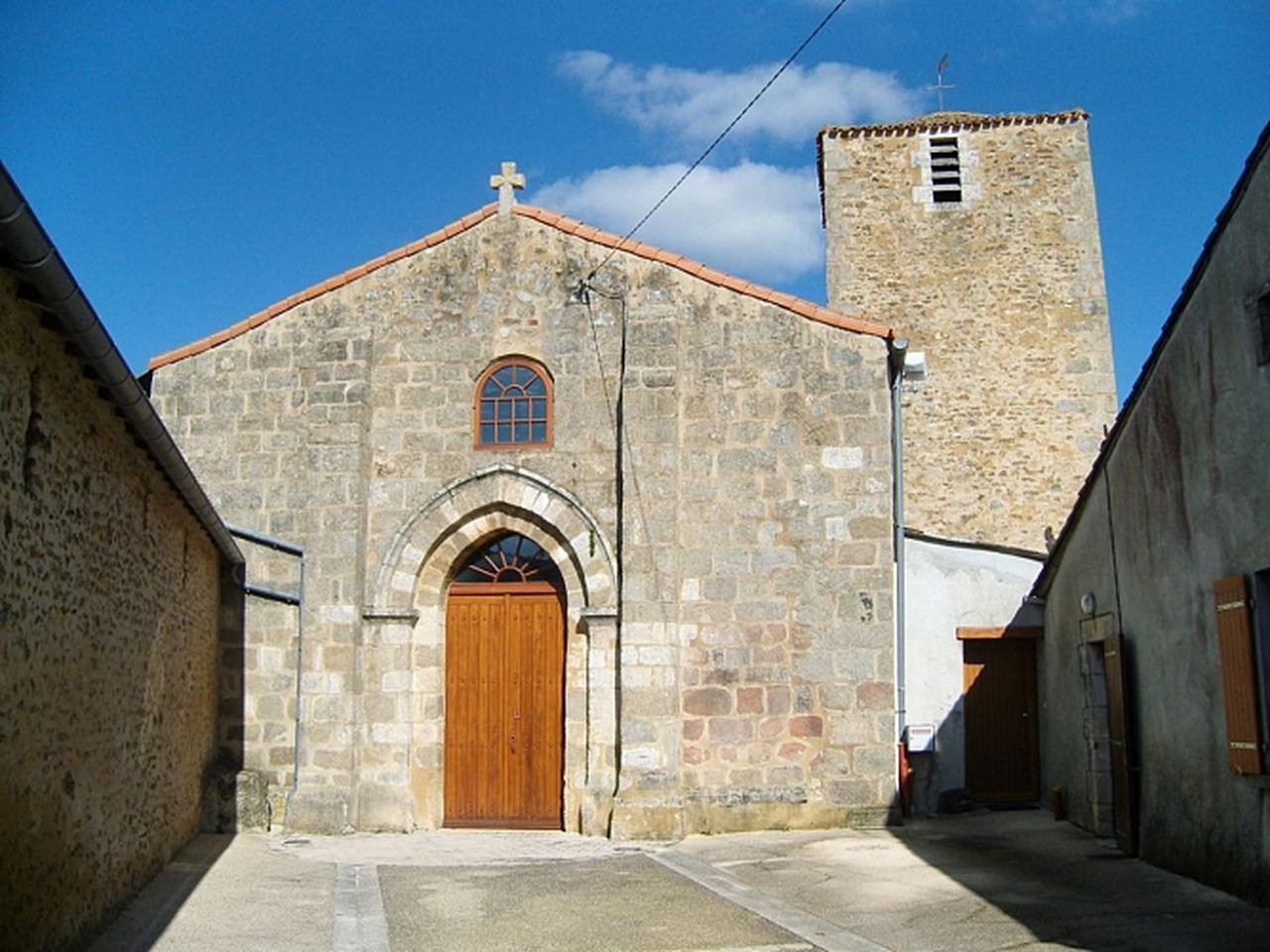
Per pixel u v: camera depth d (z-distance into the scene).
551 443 14.38
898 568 14.30
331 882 10.72
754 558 13.76
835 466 13.84
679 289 14.39
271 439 14.73
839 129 23.12
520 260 14.82
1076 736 13.55
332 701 13.94
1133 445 11.16
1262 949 7.54
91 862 8.12
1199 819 9.78
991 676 15.95
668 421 13.88
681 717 13.53
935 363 21.89
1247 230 8.73
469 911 9.48
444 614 14.59
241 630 14.27
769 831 13.31
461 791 14.25
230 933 8.57
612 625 13.84
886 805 13.31
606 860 11.91
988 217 22.48
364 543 14.41
